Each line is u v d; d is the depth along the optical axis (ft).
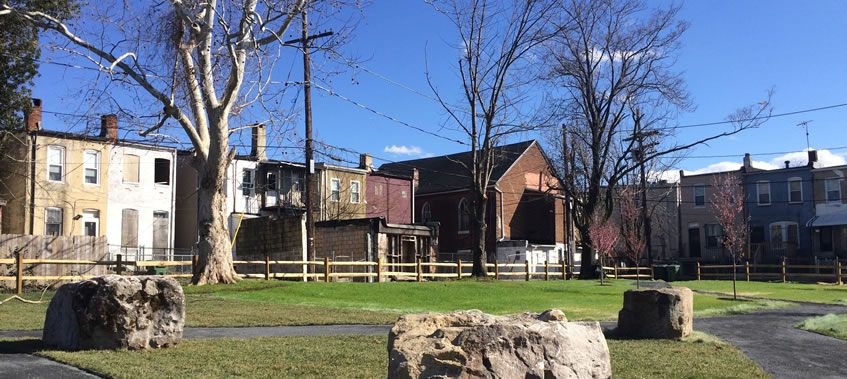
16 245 77.20
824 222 157.48
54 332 32.96
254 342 36.94
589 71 125.80
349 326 48.03
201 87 71.31
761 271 159.84
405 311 59.47
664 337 41.24
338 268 112.88
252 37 73.61
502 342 17.57
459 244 179.01
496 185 170.91
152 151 131.13
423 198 189.06
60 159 118.73
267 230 117.08
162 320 33.68
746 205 170.91
